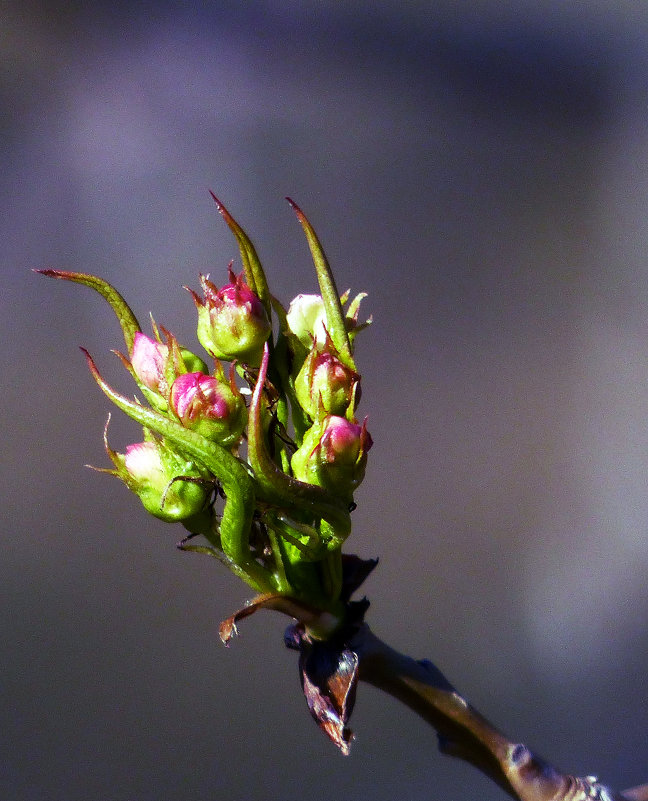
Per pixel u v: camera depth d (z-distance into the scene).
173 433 0.33
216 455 0.33
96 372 0.33
